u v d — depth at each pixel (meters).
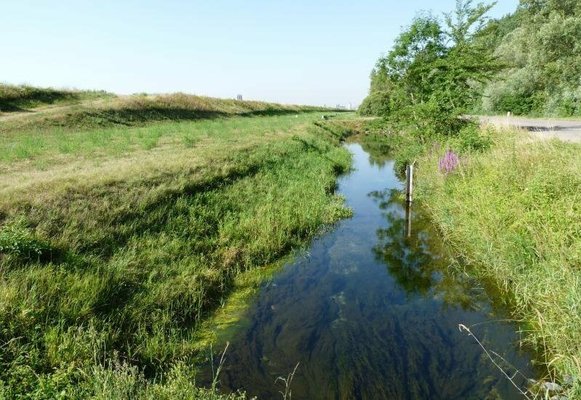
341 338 6.29
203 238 9.02
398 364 5.62
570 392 4.32
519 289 6.77
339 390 5.12
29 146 15.43
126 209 8.76
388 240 10.64
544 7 40.16
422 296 7.60
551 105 35.41
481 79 18.84
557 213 6.94
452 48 19.52
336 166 20.45
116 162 12.88
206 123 31.17
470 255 8.84
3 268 5.96
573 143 11.50
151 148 16.67
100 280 6.44
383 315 6.96
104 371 4.56
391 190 16.39
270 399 4.94
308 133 28.25
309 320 6.83
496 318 6.63
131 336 5.72
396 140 24.44
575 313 4.90
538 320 5.54
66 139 18.69
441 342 6.10
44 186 9.01
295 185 14.05
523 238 7.26
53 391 4.21
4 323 5.00
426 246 10.10
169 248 8.12
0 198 8.01
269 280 8.34
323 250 10.04
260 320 6.83
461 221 9.55
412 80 19.81
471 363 5.57
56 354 4.85
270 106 60.41
